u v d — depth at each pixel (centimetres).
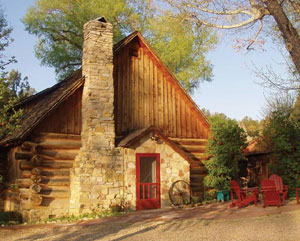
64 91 1536
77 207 1385
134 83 1697
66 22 2494
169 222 1138
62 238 962
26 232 1064
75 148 1512
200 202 1666
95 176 1415
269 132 1864
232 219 1130
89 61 1506
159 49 2280
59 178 1460
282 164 1745
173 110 1803
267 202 1318
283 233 908
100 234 997
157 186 1545
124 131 1623
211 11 799
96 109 1480
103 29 1561
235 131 1781
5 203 1661
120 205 1441
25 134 1380
